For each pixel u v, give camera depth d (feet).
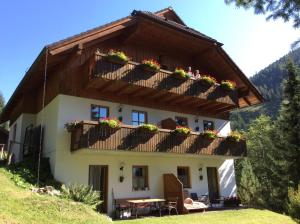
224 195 65.98
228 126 71.87
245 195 87.66
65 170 48.29
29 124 64.08
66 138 49.57
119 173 52.85
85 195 42.22
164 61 65.57
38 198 35.78
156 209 52.60
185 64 68.95
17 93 64.90
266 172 112.27
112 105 55.42
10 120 81.66
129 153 51.88
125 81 50.19
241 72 69.31
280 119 92.89
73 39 49.78
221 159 67.67
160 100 61.31
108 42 58.29
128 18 56.08
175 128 58.80
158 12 67.10
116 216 49.44
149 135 51.26
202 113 68.03
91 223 33.17
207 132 58.65
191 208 51.29
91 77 49.14
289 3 21.26
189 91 58.13
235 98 65.62
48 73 56.85
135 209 50.47
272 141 104.37
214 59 70.08
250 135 142.82
